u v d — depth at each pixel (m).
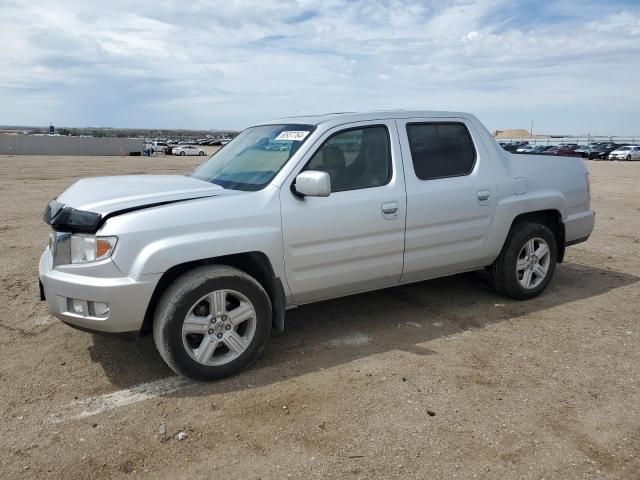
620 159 49.81
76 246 3.55
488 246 5.02
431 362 4.01
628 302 5.38
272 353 4.19
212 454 2.92
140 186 4.10
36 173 25.86
